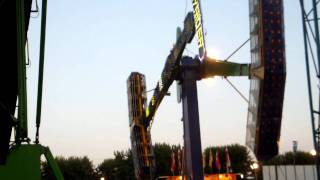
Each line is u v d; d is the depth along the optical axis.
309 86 22.62
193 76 35.06
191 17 35.09
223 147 115.19
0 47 7.66
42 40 7.38
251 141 31.28
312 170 45.66
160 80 45.22
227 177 64.62
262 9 29.00
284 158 96.75
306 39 23.03
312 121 22.31
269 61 28.48
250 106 31.42
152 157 56.91
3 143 7.01
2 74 7.86
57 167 6.26
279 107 29.17
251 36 30.98
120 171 130.75
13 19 7.53
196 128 34.56
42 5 7.32
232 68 33.31
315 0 22.86
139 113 57.47
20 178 6.05
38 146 6.19
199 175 33.62
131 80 58.62
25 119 6.62
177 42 38.31
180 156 77.81
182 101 36.47
